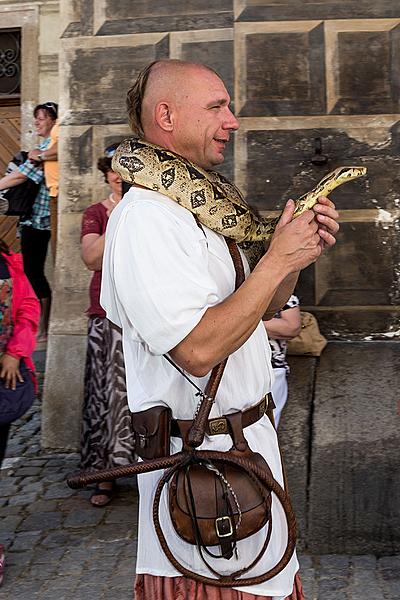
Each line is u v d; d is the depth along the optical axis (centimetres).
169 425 205
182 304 187
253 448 208
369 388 420
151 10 509
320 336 448
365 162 484
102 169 444
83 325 522
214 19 499
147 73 215
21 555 378
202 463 197
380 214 482
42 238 736
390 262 482
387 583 339
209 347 188
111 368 434
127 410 434
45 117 707
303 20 490
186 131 209
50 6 832
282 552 211
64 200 524
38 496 452
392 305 482
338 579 345
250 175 494
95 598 337
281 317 391
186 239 196
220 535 195
